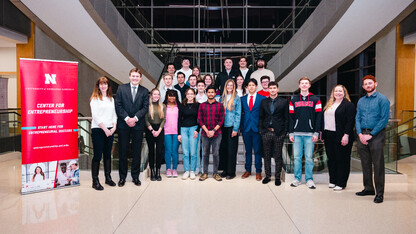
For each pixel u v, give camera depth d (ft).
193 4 55.88
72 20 24.08
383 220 10.82
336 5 23.03
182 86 20.39
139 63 35.60
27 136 14.05
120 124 15.64
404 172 19.89
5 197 13.52
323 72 35.35
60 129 15.01
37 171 14.34
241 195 13.92
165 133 17.47
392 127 17.37
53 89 14.73
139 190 14.73
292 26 35.65
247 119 17.20
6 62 34.04
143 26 39.73
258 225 10.35
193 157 17.38
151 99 16.80
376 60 33.19
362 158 14.08
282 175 17.37
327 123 15.23
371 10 21.70
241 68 22.39
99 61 32.86
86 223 10.46
